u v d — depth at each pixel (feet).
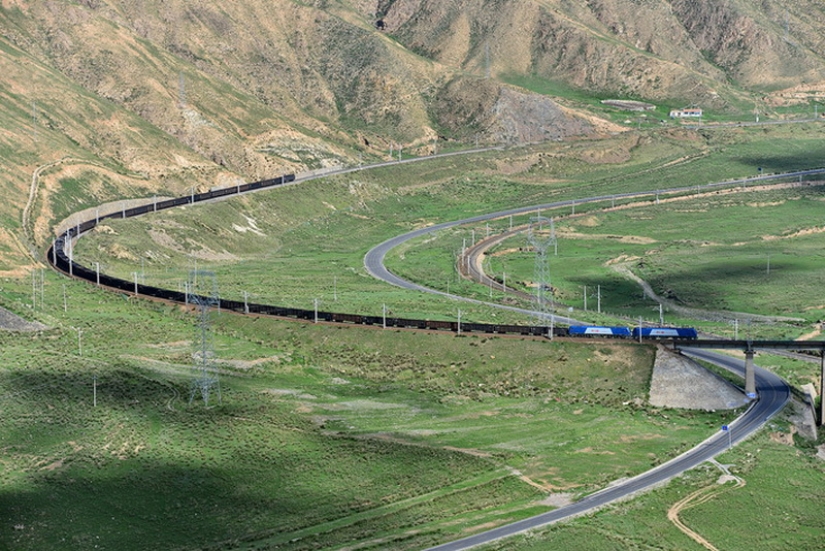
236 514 544.21
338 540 517.14
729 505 564.30
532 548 512.63
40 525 531.09
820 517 557.33
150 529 529.86
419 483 580.30
